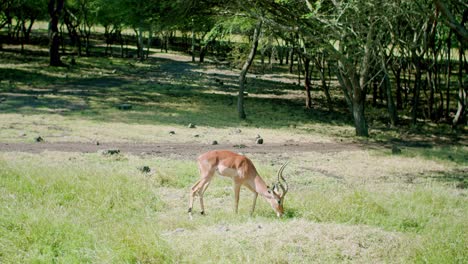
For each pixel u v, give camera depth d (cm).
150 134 1878
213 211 1003
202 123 2200
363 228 868
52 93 2700
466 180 1487
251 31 2567
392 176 1498
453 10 2258
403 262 725
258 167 1454
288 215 977
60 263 677
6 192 963
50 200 945
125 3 2305
